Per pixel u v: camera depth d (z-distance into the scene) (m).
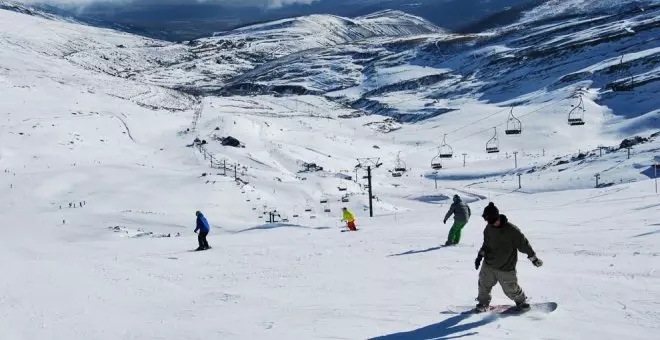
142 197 78.44
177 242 28.48
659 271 11.52
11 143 120.06
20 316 11.27
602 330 7.68
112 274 16.86
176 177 90.12
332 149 162.12
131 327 10.07
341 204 88.06
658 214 22.97
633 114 166.00
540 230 21.06
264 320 9.80
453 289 11.38
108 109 180.62
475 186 103.25
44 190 80.75
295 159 134.25
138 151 133.25
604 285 10.42
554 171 101.12
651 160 83.25
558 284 10.88
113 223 58.78
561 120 170.00
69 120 149.50
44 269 17.61
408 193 107.56
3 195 78.38
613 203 31.33
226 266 18.12
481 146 163.88
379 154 163.75
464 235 21.62
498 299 10.18
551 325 8.07
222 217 71.50
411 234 23.50
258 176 105.62
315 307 10.61
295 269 16.27
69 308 12.02
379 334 8.33
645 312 8.40
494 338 7.62
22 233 53.09
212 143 140.38
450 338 7.82
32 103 169.38
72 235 52.16
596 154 103.56
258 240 26.80
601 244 16.27
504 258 8.81
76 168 95.31
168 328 9.78
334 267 15.93
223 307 11.37
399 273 13.84
